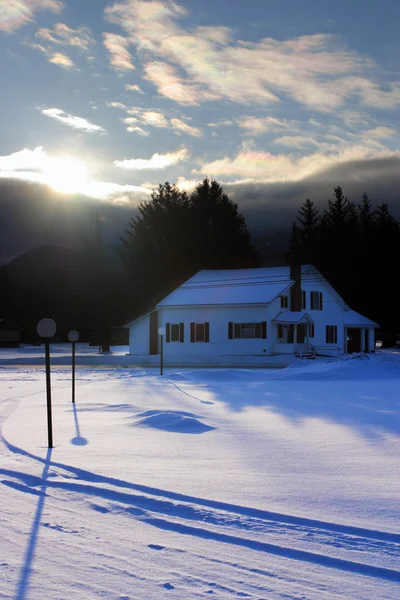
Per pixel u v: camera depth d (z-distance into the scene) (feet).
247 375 90.33
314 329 160.45
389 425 40.86
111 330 261.44
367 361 95.76
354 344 183.62
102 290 246.47
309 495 22.22
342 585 14.39
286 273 159.94
